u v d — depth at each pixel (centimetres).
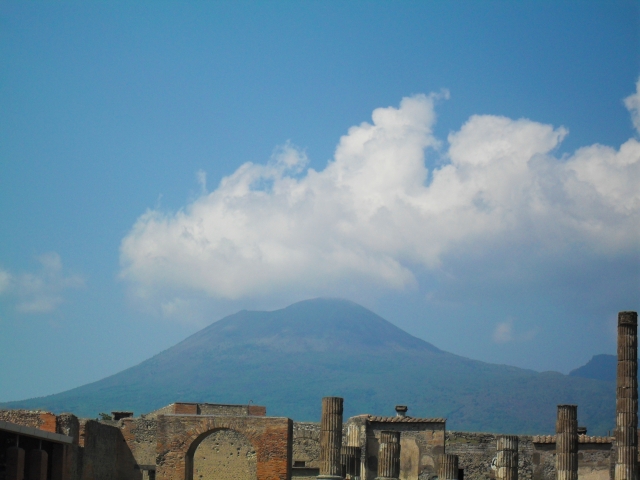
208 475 8600
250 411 9781
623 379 7581
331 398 7525
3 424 5628
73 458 7112
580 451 8994
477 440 9394
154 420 8538
